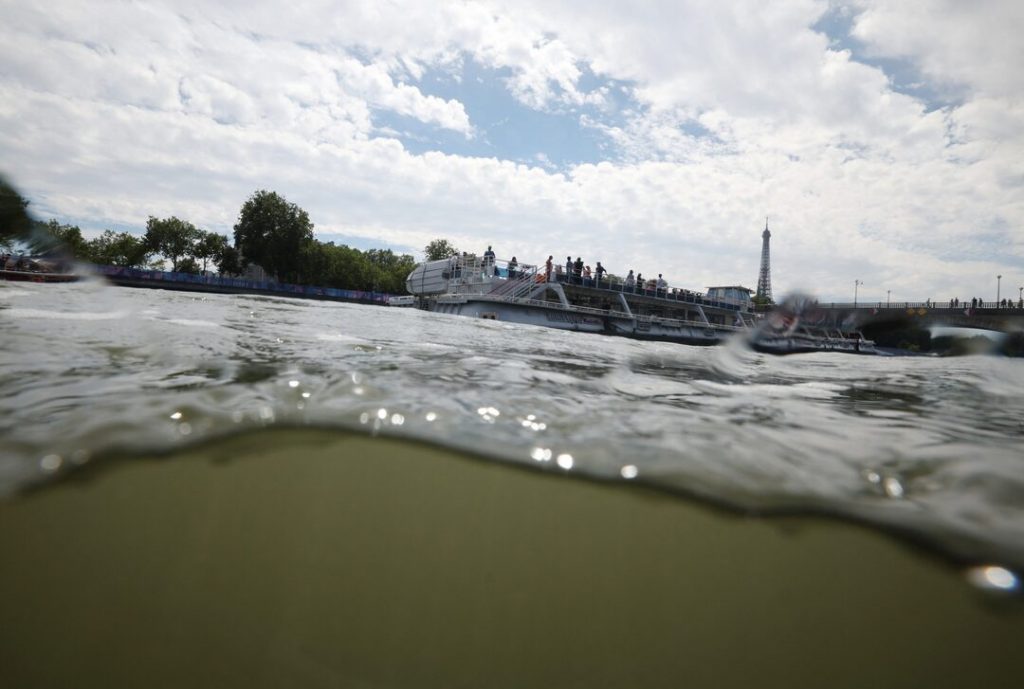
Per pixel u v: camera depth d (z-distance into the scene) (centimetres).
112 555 93
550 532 110
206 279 5128
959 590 94
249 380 205
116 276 4647
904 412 245
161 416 153
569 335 1098
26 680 67
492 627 82
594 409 209
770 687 73
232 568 92
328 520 110
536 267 3106
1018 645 82
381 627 82
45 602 81
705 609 89
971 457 159
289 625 81
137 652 74
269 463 133
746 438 174
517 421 180
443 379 250
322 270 6406
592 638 83
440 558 99
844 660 79
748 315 4019
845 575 98
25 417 142
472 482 131
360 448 146
